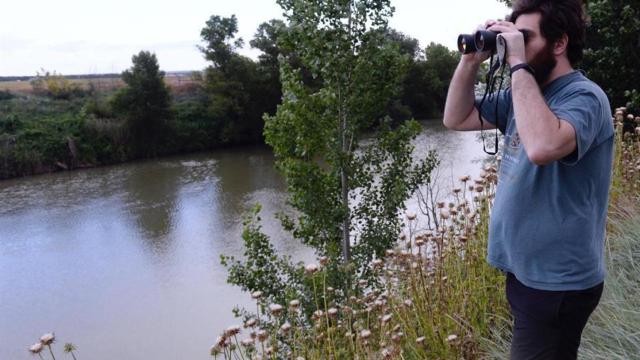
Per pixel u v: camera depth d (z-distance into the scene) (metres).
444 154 25.09
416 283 3.01
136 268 16.52
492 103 1.80
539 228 1.51
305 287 6.64
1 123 37.56
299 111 7.57
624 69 9.45
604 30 9.42
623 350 2.22
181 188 28.16
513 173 1.59
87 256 17.98
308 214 7.83
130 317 13.10
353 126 7.82
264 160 37.44
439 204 3.47
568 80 1.50
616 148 4.38
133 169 36.34
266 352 2.71
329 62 7.53
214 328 12.23
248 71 46.75
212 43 46.44
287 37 7.65
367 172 8.08
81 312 13.74
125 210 23.83
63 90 49.53
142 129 41.25
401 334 2.51
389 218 8.02
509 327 2.79
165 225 21.00
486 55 1.78
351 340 2.56
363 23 7.61
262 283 7.56
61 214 23.77
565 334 1.54
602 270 1.56
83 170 36.91
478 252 3.11
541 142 1.35
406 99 55.38
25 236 20.72
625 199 3.95
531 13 1.51
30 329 12.99
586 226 1.48
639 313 2.38
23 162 35.03
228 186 27.92
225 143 46.91
